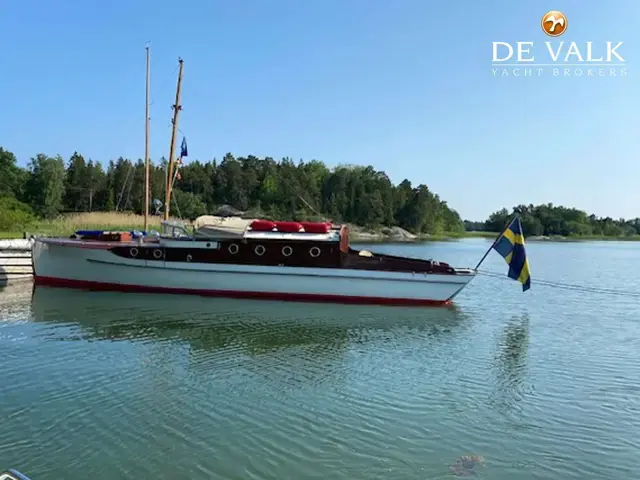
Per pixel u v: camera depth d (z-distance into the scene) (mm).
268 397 11359
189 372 12953
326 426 9914
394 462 8594
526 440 9516
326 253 23344
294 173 139875
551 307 24516
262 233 23438
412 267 23641
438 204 170875
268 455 8719
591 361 14750
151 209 78062
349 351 15367
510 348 16188
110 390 11531
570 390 12203
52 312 19531
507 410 10914
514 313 22703
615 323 20594
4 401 10750
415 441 9375
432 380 12797
